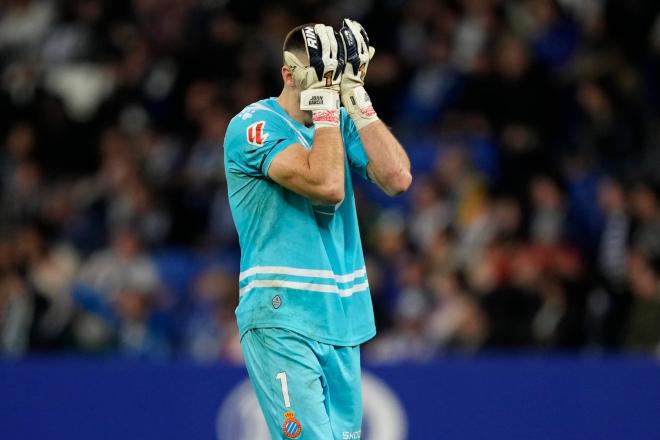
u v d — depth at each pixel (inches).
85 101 1962.4
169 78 1825.8
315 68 663.1
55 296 1440.7
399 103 1726.1
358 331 700.7
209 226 1620.3
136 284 1481.3
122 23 2009.1
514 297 1357.0
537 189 1507.1
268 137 674.8
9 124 1859.0
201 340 1401.3
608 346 1333.7
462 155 1562.5
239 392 1155.9
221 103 1740.9
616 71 1701.5
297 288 677.3
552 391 1149.1
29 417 1183.6
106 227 1641.2
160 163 1715.1
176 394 1163.9
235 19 1875.0
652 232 1441.9
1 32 2065.7
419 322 1359.5
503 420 1146.0
